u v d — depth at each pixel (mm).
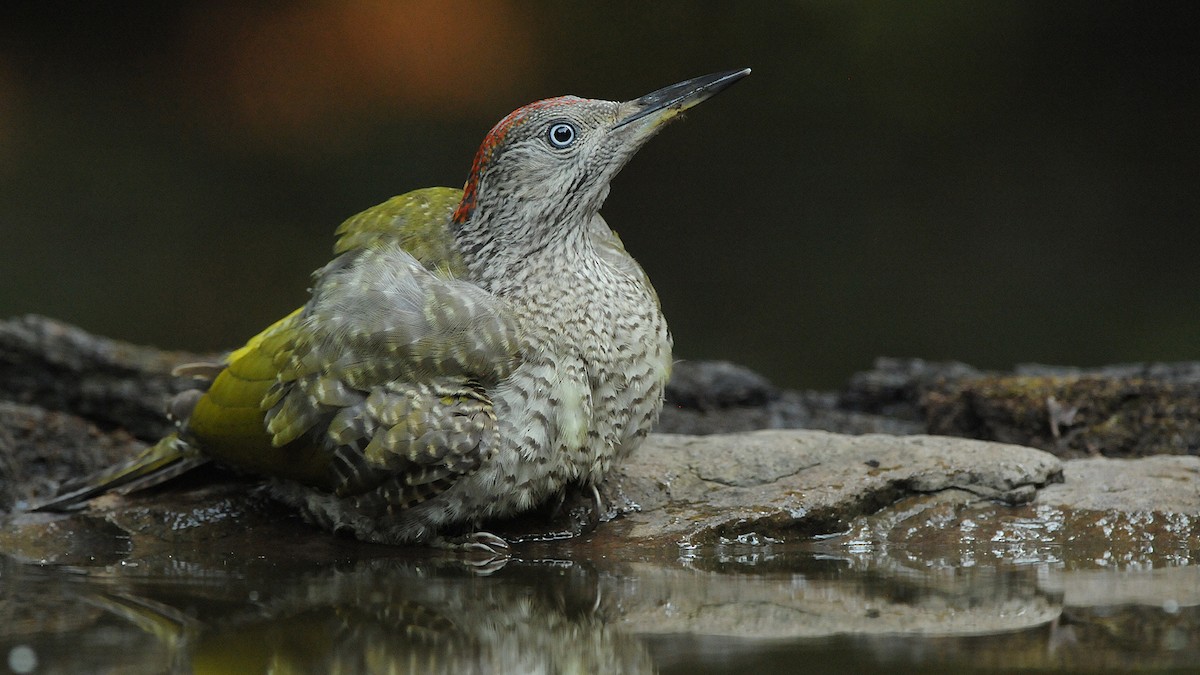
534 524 8656
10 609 6742
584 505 8750
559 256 8383
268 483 9320
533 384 8062
